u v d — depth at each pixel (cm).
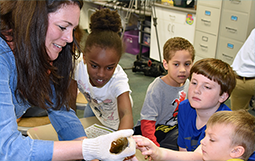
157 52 404
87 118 156
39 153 79
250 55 206
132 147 93
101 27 114
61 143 83
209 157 99
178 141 133
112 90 132
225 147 95
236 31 284
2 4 82
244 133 92
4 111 76
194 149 125
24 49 83
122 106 125
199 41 332
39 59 86
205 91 110
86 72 137
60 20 81
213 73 108
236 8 276
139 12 393
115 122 148
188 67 149
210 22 309
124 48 123
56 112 119
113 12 117
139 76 365
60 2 79
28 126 169
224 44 302
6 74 81
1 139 74
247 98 221
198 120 122
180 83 155
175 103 155
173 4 361
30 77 88
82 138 114
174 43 148
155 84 154
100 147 85
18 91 93
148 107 149
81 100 193
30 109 178
